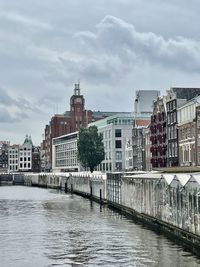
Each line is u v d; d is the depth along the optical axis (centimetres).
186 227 4175
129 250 3975
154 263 3456
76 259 3669
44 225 5872
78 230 5322
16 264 3550
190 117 10600
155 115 13138
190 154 10512
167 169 7975
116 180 8225
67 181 16262
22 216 7062
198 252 3809
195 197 3909
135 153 16025
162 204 5041
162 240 4456
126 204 7244
